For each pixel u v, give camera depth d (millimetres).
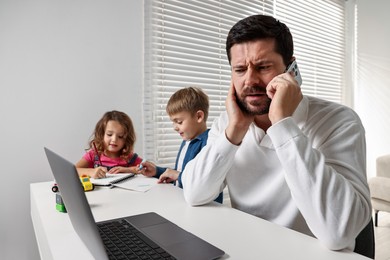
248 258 533
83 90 1610
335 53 3127
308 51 2883
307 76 2857
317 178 621
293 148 646
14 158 1438
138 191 1047
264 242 605
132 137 1646
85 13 1606
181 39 1987
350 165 704
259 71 765
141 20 1810
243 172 928
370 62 3201
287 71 805
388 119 3121
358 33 3238
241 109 850
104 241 590
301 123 828
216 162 846
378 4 3154
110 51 1693
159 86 1897
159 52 1900
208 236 635
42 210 815
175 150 1990
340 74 3191
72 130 1583
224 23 2219
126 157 1615
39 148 1495
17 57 1430
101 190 1066
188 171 898
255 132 908
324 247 588
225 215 779
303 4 2791
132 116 1784
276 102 698
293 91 711
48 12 1503
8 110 1418
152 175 1354
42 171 1507
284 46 766
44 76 1499
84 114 1616
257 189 910
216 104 2195
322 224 596
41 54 1488
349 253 565
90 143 1596
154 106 1878
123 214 786
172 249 554
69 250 562
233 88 875
